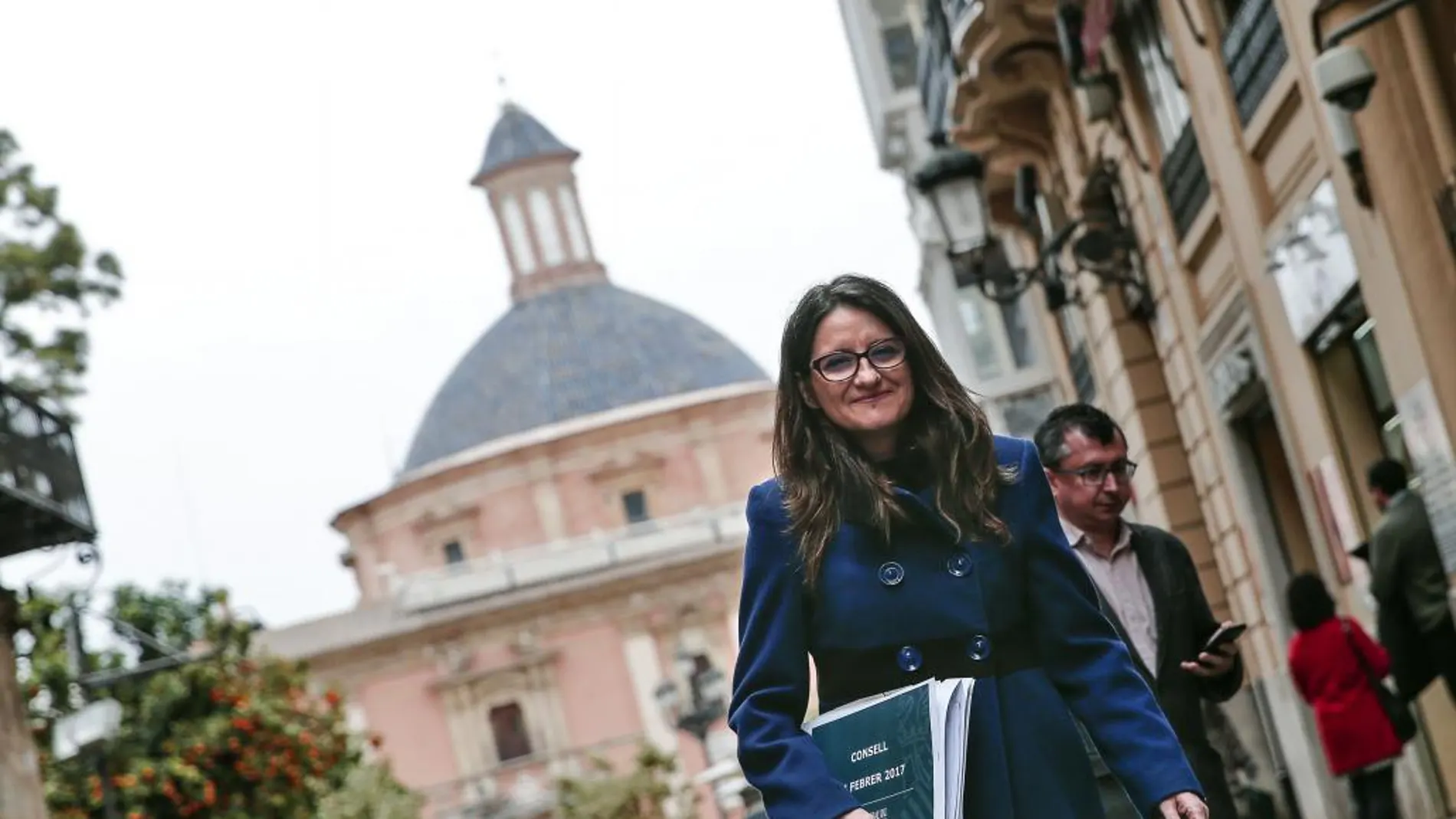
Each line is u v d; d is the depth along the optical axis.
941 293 30.30
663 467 94.44
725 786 52.12
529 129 105.44
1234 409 17.72
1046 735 4.39
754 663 4.43
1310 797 17.06
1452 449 12.31
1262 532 18.02
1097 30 16.69
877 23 35.16
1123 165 19.41
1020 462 4.48
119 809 26.30
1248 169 15.30
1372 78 11.00
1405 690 12.00
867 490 4.40
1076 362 25.78
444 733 89.12
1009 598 4.41
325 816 34.03
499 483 94.12
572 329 100.12
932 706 4.28
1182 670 8.06
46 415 21.38
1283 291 15.10
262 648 30.66
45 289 28.59
